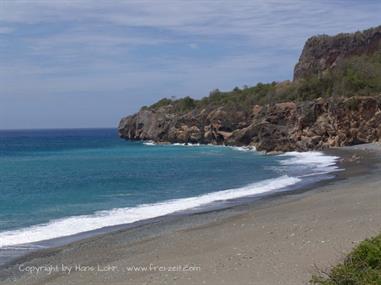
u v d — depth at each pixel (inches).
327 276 417.7
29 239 775.7
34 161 2790.4
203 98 5315.0
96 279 515.2
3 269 597.9
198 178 1706.4
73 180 1720.0
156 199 1219.2
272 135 3346.5
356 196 941.2
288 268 464.4
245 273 465.4
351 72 4399.6
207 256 559.8
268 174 1747.0
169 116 4960.6
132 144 4847.4
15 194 1357.0
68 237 789.2
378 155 2319.1
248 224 756.6
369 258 390.6
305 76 5265.8
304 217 752.3
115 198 1252.5
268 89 4768.7
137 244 690.8
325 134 3267.7
